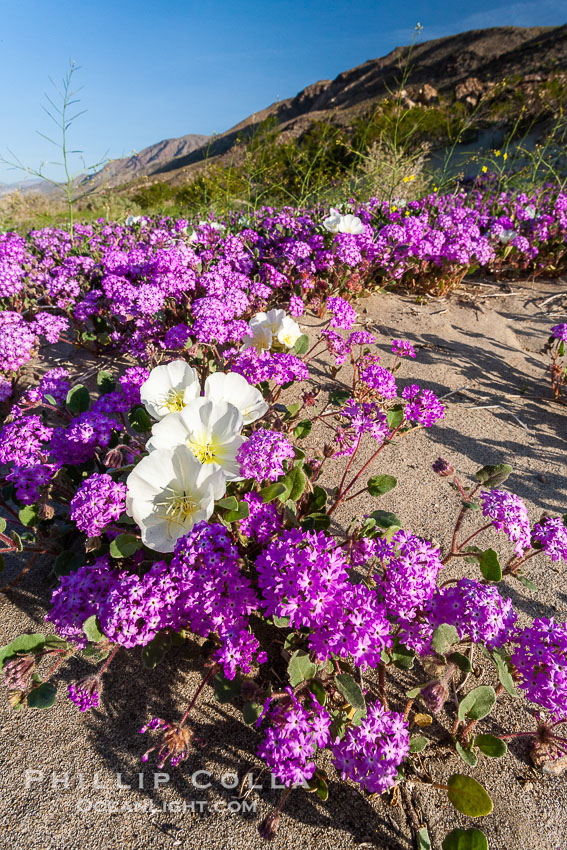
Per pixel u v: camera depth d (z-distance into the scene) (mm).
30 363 4352
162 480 1909
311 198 8070
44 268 5703
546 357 4703
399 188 8016
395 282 5695
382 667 1973
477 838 1517
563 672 1654
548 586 2537
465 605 1733
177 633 2049
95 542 1921
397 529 2160
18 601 2387
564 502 3062
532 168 8414
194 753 1864
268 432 1979
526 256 6238
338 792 1765
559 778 1824
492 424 3758
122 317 4113
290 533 1742
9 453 2320
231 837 1645
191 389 2270
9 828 1649
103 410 2576
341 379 4031
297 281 4980
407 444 3471
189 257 4387
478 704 1794
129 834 1646
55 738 1900
